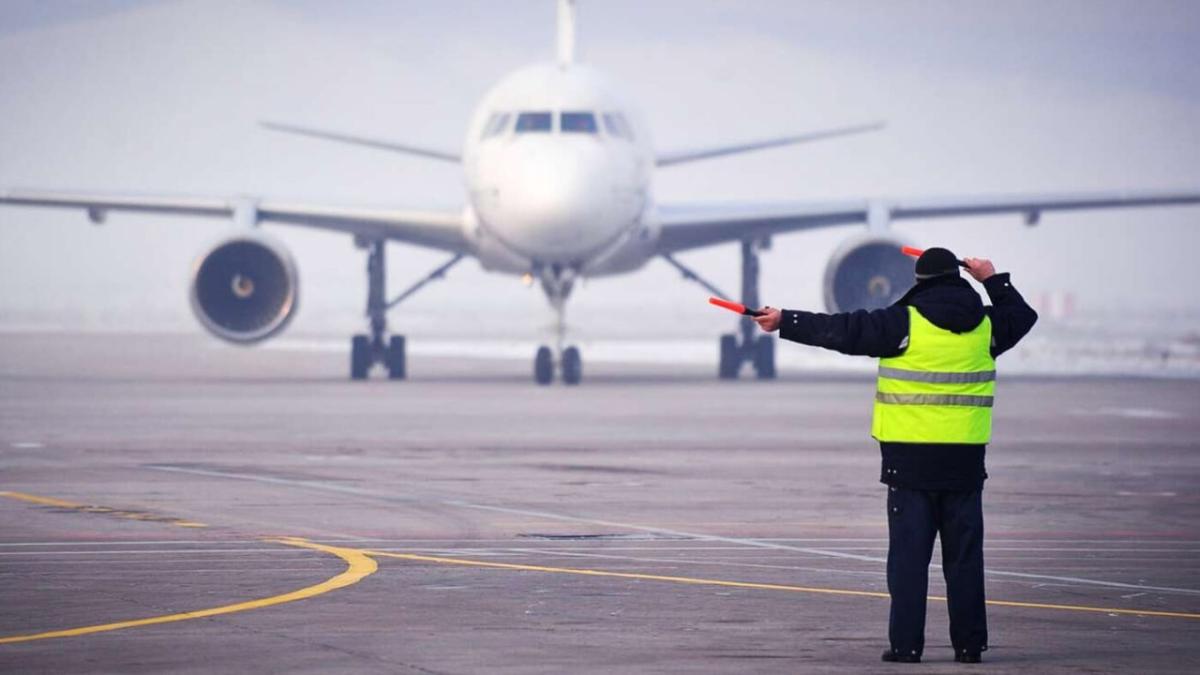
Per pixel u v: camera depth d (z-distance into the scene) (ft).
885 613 117.70
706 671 98.73
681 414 310.86
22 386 416.46
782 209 387.75
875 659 102.99
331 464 219.61
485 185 369.50
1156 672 99.60
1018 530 161.89
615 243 378.73
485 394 371.76
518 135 370.32
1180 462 229.25
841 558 143.02
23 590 124.77
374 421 291.99
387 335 438.40
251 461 223.30
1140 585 130.41
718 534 157.38
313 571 134.41
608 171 365.61
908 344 105.19
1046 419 311.47
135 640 106.32
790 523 165.27
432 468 215.10
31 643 105.19
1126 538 156.56
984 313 107.14
